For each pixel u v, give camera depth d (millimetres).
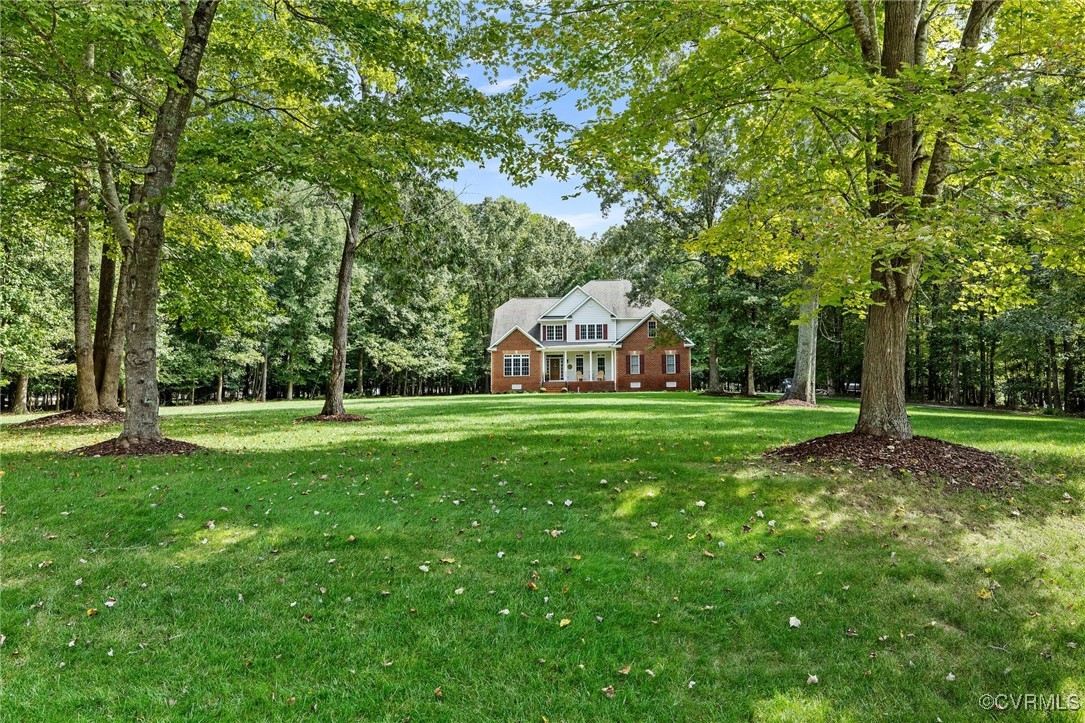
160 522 5359
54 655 3375
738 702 3164
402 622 3820
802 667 3506
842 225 6566
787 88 6055
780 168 9203
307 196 15656
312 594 4152
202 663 3346
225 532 5195
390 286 17234
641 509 5926
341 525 5402
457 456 8422
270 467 7570
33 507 5645
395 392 51312
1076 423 13047
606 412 15648
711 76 7980
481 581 4398
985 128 6461
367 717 2941
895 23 7602
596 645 3619
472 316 54562
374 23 9273
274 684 3172
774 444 9156
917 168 8109
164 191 8312
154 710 2932
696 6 6684
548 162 8891
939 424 12484
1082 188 6191
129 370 8930
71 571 4379
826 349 35969
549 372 44000
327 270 38281
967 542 5340
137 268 8891
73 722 2818
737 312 24547
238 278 14953
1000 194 6770
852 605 4223
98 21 6586
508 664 3410
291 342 37000
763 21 7734
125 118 10789
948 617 4137
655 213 25891
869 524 5668
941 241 5867
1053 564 4914
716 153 23219
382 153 9500
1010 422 13195
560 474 7176
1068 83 6828
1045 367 26766
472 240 46969
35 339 22875
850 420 13141
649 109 8039
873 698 3242
